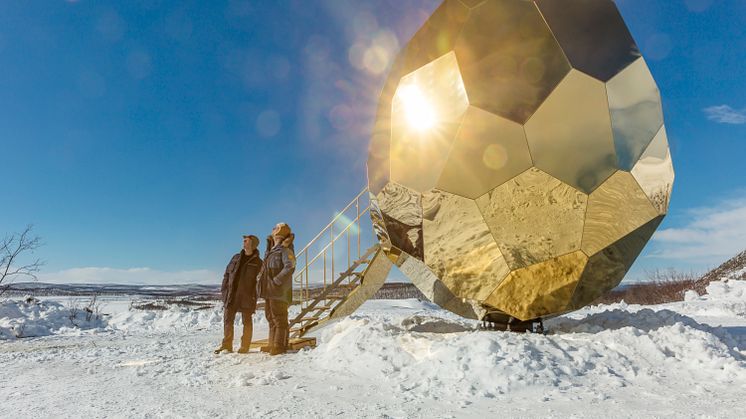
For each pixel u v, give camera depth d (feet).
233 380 14.76
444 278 17.28
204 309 47.73
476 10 17.01
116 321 42.73
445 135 16.31
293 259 20.85
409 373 14.25
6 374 17.74
